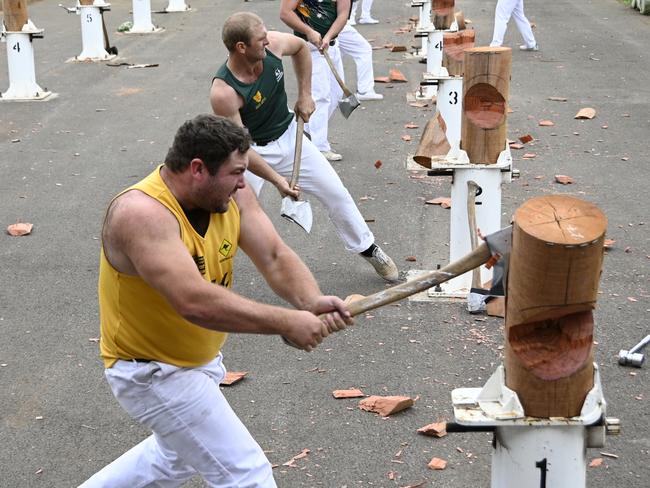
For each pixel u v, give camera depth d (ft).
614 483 17.66
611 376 21.67
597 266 11.43
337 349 23.32
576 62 57.77
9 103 50.93
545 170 37.47
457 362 22.50
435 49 46.29
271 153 25.14
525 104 47.96
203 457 14.03
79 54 63.93
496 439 12.67
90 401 21.29
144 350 13.73
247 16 23.32
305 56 25.25
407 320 24.73
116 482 15.03
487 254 12.81
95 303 26.48
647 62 57.31
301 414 20.43
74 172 38.73
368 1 72.79
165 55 63.98
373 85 49.80
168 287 12.73
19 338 24.39
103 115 48.19
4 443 19.66
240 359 22.97
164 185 13.08
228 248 13.80
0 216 33.60
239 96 23.91
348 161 39.19
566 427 12.19
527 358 12.02
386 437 19.42
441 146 25.75
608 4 81.05
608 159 38.81
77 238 31.42
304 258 29.30
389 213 33.06
